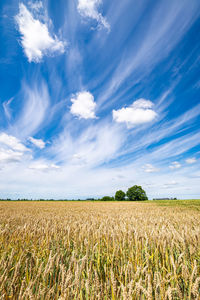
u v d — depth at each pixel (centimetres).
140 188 9712
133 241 425
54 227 580
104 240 454
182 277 256
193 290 200
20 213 1392
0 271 267
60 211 1675
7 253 379
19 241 451
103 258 377
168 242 368
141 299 212
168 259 335
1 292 215
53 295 223
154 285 226
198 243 416
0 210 1805
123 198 10106
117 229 521
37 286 238
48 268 229
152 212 1466
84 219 926
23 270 297
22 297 186
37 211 1667
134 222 747
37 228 579
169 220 866
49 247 423
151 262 316
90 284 251
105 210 1819
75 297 211
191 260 334
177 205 2584
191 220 873
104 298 226
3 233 479
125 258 369
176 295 251
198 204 2592
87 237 466
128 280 262
